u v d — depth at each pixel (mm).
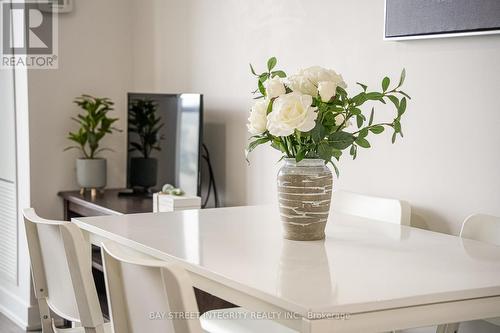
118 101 4449
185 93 3988
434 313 1533
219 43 3689
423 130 2584
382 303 1443
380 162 2777
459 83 2438
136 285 1516
